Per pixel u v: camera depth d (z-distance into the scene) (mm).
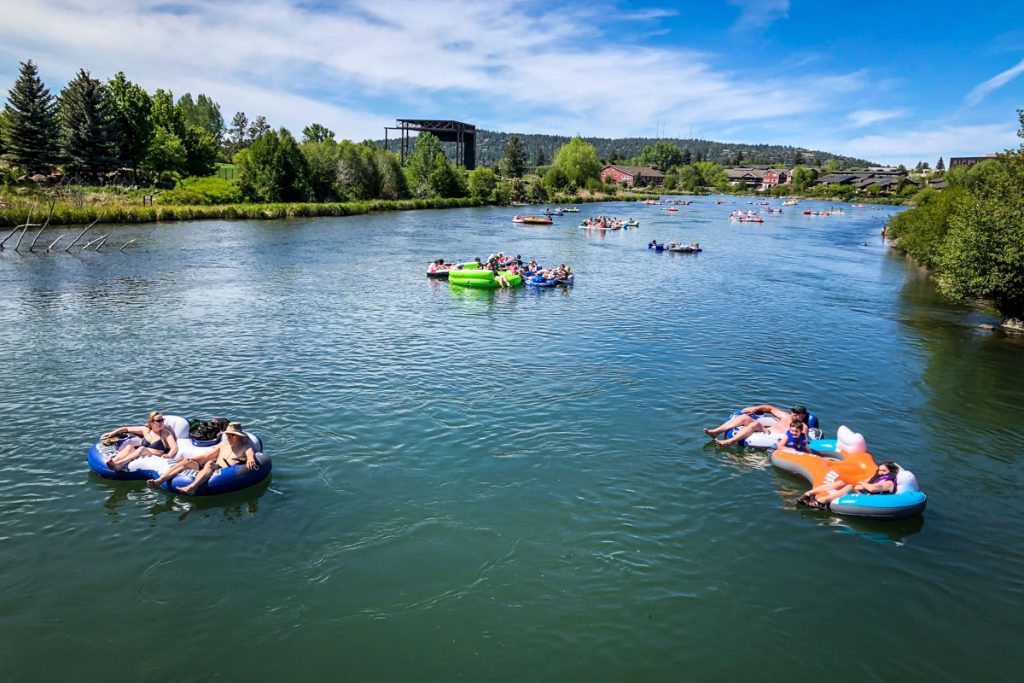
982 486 16078
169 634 10719
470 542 13312
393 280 40906
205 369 22578
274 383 21422
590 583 12203
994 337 29922
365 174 106500
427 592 11844
